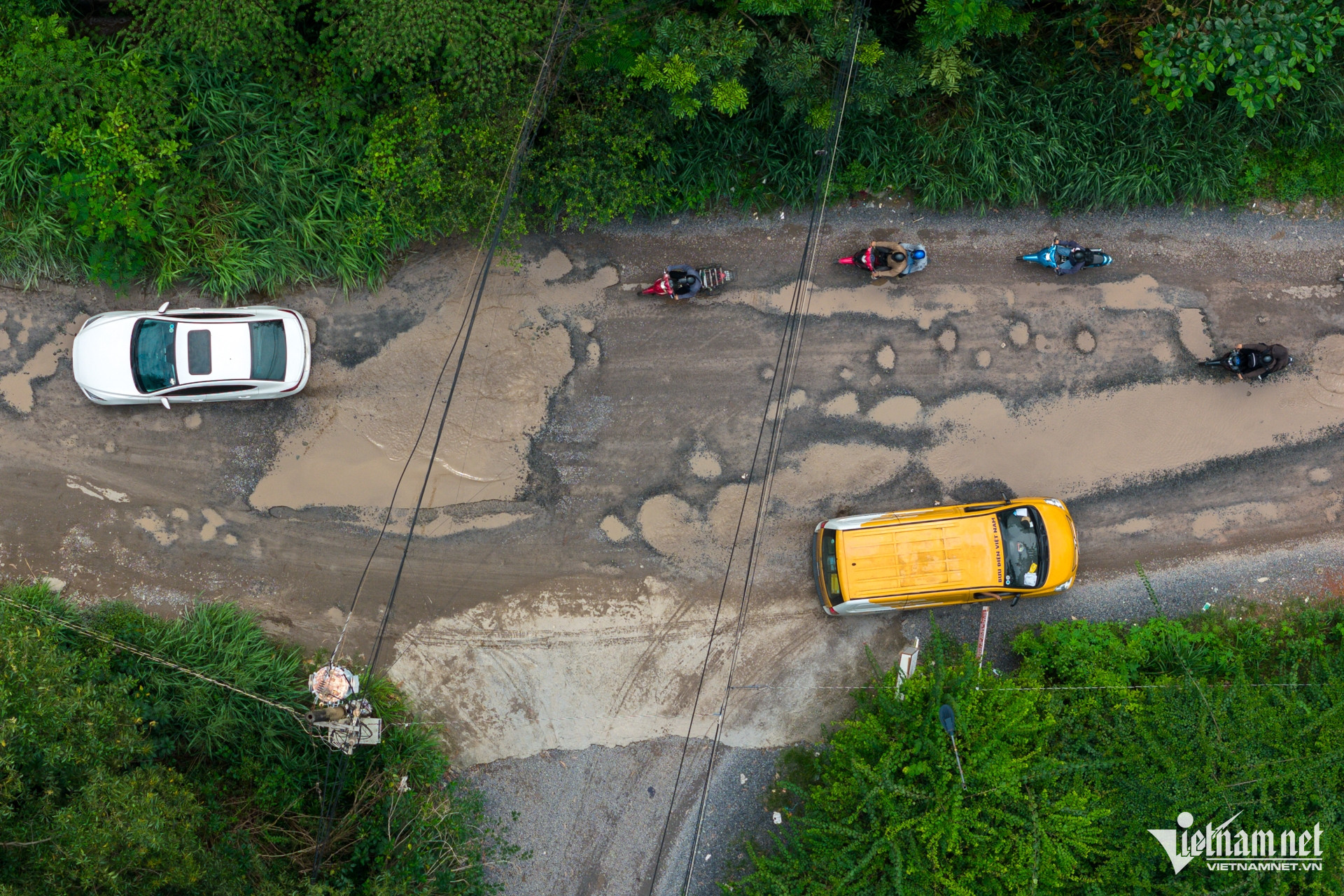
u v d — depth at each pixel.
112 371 11.89
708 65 10.60
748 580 12.92
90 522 12.55
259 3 10.61
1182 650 12.46
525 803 12.75
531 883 12.63
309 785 11.96
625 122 11.50
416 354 12.81
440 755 12.42
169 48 11.21
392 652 12.76
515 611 12.87
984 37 12.18
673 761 12.83
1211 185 12.88
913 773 10.54
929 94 12.45
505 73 10.84
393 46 10.71
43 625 11.10
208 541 12.66
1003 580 11.93
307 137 11.82
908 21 11.75
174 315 12.02
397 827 11.55
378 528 12.78
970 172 12.67
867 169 12.69
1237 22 10.80
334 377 12.75
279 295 12.68
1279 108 12.58
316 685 11.96
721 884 11.96
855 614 12.75
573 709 12.87
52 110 11.17
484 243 12.51
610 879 12.70
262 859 11.01
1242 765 10.88
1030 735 11.40
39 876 8.60
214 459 12.66
